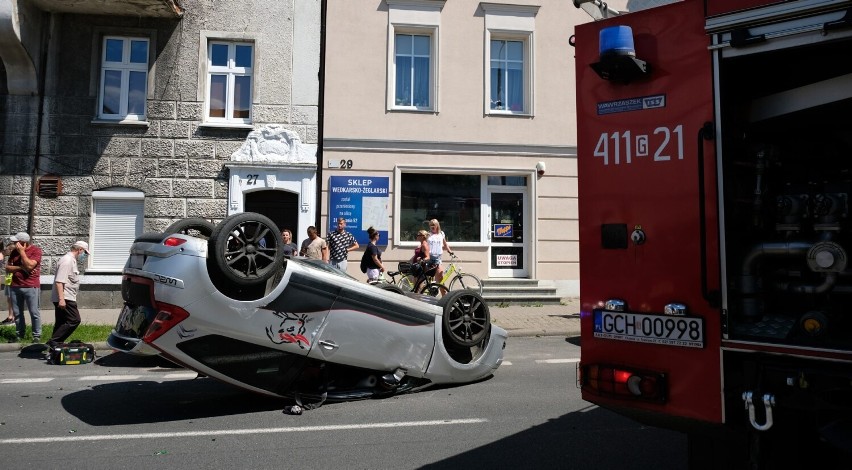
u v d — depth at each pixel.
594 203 2.89
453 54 14.24
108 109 13.48
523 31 14.47
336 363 5.70
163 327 4.95
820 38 2.25
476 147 14.20
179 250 5.05
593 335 2.88
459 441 4.70
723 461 2.79
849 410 2.18
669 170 2.64
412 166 13.95
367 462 4.23
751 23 2.41
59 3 12.74
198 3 13.58
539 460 4.25
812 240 2.51
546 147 14.45
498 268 14.41
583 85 2.95
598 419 5.30
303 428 5.05
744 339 2.41
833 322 2.35
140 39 13.61
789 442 2.44
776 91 2.67
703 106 2.54
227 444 4.64
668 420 2.69
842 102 2.48
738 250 2.54
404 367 6.06
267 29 13.77
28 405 5.82
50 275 12.91
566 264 14.39
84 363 7.98
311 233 11.48
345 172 13.73
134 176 13.28
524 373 7.34
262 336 5.25
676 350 2.61
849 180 2.74
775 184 2.80
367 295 5.84
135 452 4.45
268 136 13.59
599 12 3.48
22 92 12.98
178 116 13.42
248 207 13.69
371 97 13.91
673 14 2.65
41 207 12.98
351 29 13.92
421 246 12.13
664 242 2.65
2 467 4.12
